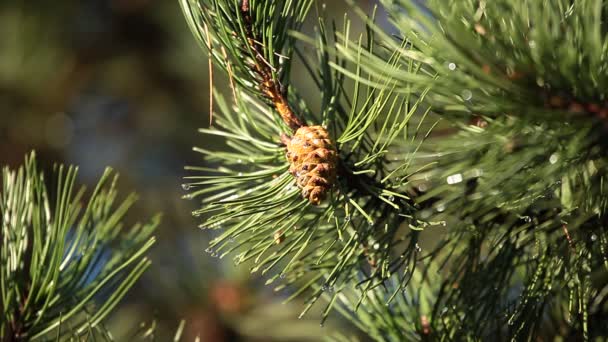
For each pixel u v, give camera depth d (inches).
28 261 39.6
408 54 29.7
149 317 59.4
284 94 34.4
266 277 58.7
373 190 33.4
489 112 30.5
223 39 34.0
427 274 37.3
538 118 29.5
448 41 28.9
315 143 32.9
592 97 29.4
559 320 36.3
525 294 34.2
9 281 36.9
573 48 29.2
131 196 38.2
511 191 31.2
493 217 34.4
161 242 60.2
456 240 35.3
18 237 37.2
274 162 34.8
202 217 60.5
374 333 36.6
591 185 32.3
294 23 34.8
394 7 29.3
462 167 31.4
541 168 30.7
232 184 34.1
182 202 66.0
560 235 34.0
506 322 34.7
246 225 33.2
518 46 29.1
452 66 29.3
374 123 34.7
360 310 36.7
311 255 35.6
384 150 32.9
